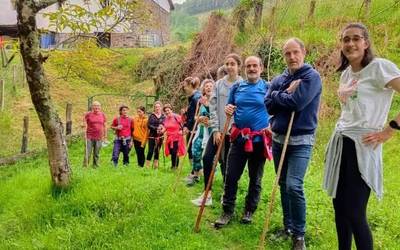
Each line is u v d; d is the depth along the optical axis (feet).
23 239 20.21
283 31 57.47
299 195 16.20
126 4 26.76
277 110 16.76
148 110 74.74
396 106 38.75
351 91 13.19
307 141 16.34
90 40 28.60
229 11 71.05
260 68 18.81
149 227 19.22
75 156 47.91
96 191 23.16
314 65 47.42
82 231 19.56
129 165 37.88
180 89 68.28
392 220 20.20
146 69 91.97
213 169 18.70
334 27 53.31
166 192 23.70
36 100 23.80
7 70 80.12
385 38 46.96
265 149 18.44
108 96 85.10
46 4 23.61
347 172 13.24
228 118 18.79
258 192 19.57
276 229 18.86
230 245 17.76
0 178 37.60
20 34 23.31
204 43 66.85
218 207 21.65
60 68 31.40
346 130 13.28
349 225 13.87
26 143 50.93
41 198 23.77
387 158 32.19
